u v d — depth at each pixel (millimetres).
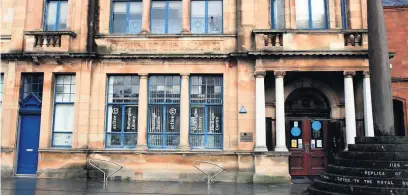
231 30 15836
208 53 15469
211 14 16359
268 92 15945
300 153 15961
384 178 9305
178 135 15703
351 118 14359
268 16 15641
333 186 9867
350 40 14789
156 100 15961
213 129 15641
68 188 12359
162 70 15797
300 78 15953
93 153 15438
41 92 16188
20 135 16000
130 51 16016
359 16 15258
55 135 15891
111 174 15133
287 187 12961
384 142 10188
